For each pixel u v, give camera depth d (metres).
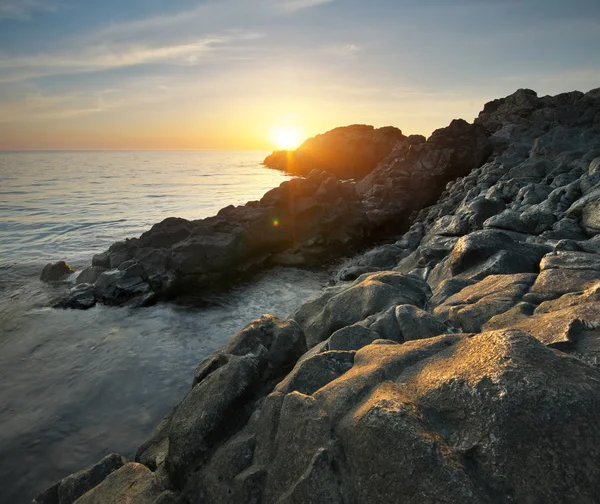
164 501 5.56
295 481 4.57
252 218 27.11
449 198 35.16
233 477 5.25
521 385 3.94
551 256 9.17
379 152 88.12
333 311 9.97
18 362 13.42
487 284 9.00
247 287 21.55
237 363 6.70
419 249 17.00
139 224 36.97
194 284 21.67
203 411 6.00
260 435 5.51
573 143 41.50
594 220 12.55
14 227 34.47
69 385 12.14
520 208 17.86
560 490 3.36
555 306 6.75
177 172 114.31
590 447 3.47
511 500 3.46
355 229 33.34
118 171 114.00
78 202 49.16
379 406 4.36
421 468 3.72
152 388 12.06
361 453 4.18
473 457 3.80
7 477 8.71
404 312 7.84
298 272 24.39
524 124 60.00
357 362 6.09
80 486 7.03
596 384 3.92
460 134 51.78
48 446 9.62
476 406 4.03
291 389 5.93
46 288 20.59
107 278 19.45
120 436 10.01
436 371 4.87
